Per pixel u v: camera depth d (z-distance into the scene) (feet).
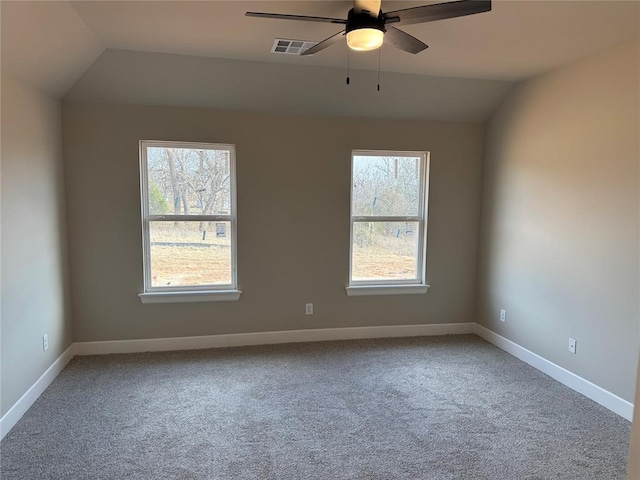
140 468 7.06
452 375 10.88
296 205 12.82
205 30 8.70
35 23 7.54
